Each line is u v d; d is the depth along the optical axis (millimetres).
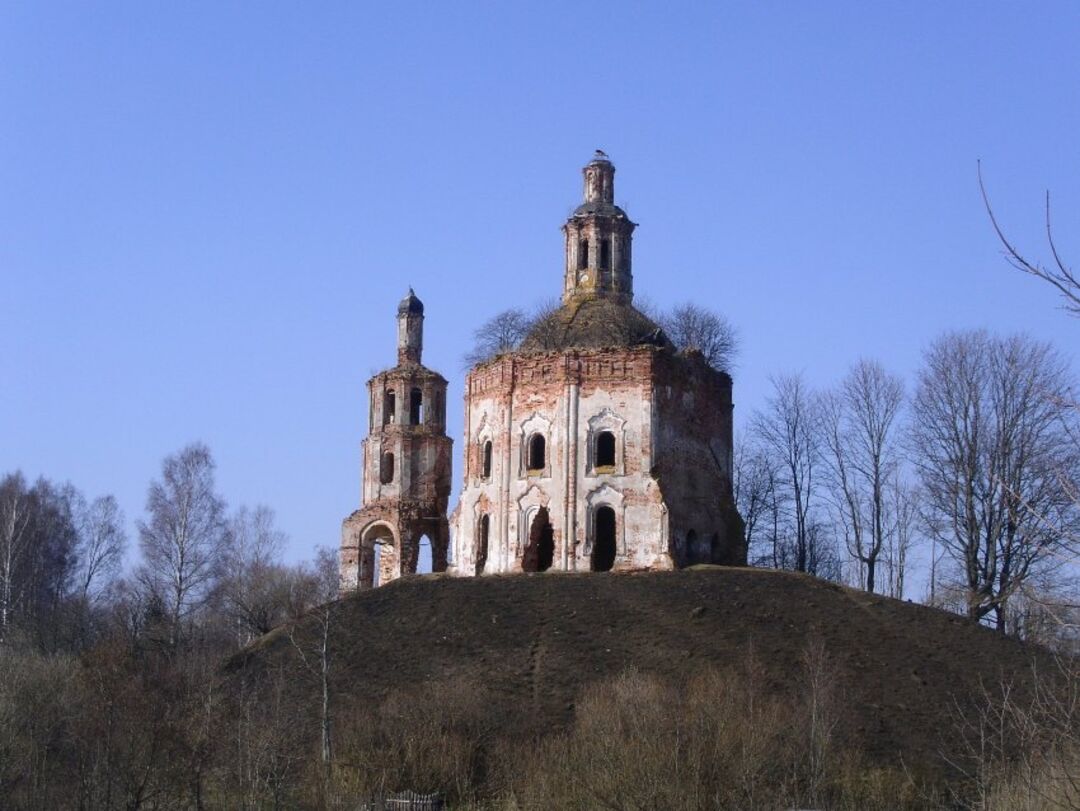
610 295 84125
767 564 93188
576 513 75750
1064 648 19594
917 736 54344
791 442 93125
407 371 90625
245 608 85875
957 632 65250
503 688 60000
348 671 63344
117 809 41875
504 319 90188
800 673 60156
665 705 50250
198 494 86812
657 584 70750
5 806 42188
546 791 43094
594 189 85688
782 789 43062
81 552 97812
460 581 73688
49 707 49125
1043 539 18047
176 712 48844
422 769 48625
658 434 76125
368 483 90000
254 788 43125
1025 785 23188
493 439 79625
